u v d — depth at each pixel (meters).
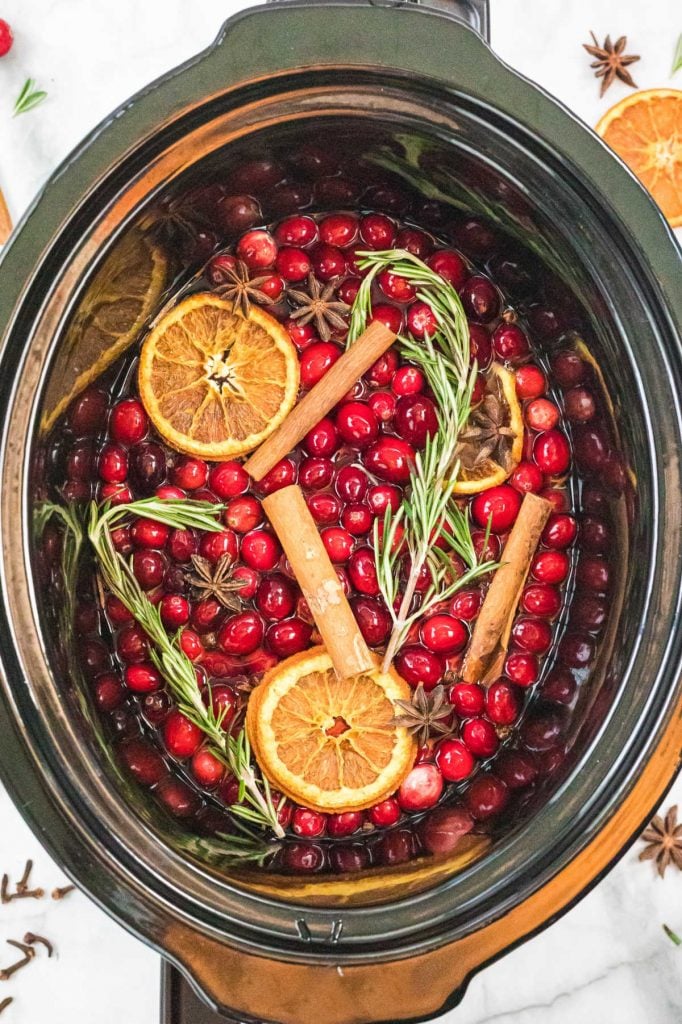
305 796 0.51
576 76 0.60
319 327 0.53
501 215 0.50
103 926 0.58
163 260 0.51
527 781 0.52
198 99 0.45
